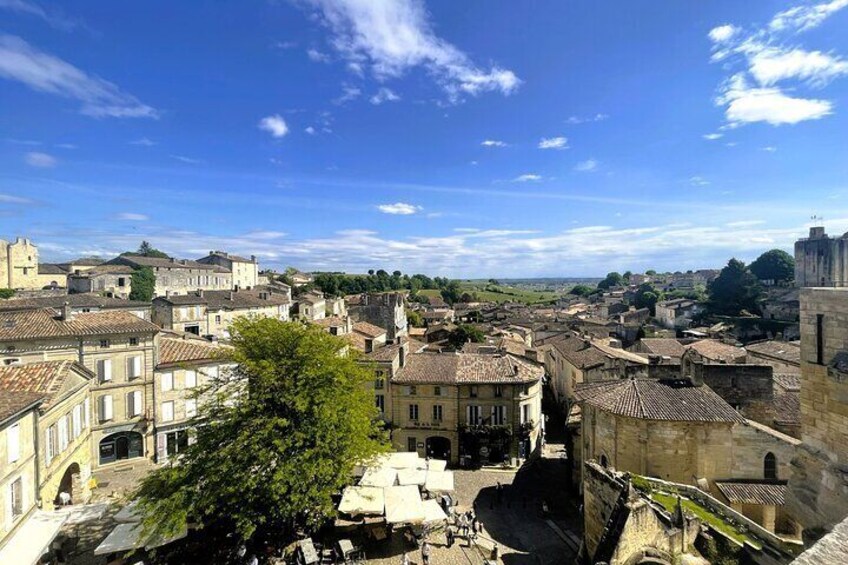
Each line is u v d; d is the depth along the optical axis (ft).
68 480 107.45
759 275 407.85
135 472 125.90
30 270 366.22
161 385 136.98
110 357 129.08
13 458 77.92
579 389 112.06
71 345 123.54
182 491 78.79
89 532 92.94
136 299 336.70
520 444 154.10
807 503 48.83
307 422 89.25
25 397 83.41
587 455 106.01
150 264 372.38
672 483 80.38
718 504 72.13
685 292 581.94
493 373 159.02
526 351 214.48
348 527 100.78
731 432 87.56
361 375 103.50
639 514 63.87
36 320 128.16
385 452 110.93
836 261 284.41
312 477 84.64
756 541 63.16
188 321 257.14
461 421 154.51
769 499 81.51
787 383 125.70
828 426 46.80
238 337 102.63
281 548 91.04
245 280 485.15
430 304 631.97
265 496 83.30
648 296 511.40
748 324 320.29
